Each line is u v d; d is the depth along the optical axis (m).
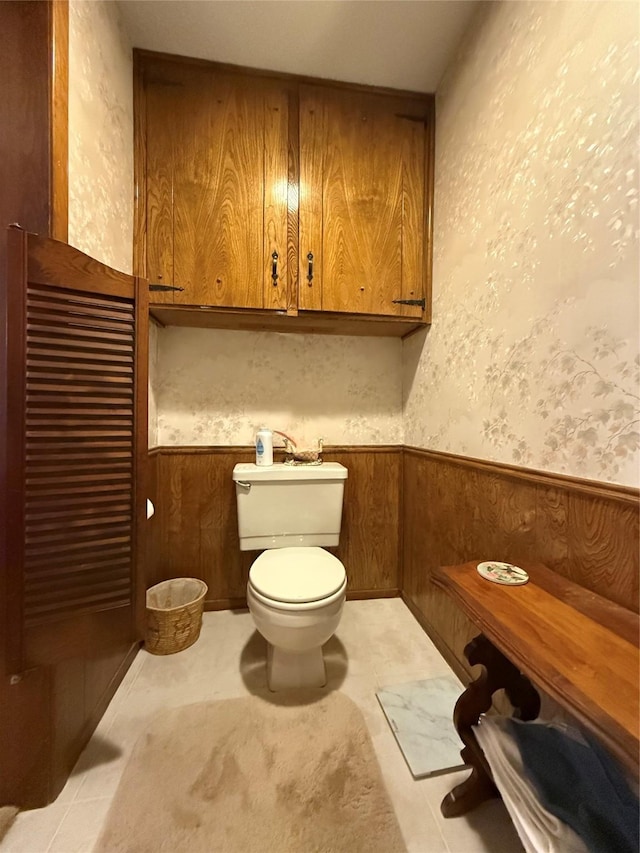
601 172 0.79
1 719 0.87
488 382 1.19
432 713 1.16
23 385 0.83
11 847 0.81
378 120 1.54
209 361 1.77
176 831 0.84
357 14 1.25
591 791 0.71
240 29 1.30
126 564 1.00
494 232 1.16
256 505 1.57
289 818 0.86
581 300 0.84
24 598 0.84
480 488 1.24
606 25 0.77
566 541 0.89
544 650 0.62
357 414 1.90
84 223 1.03
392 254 1.55
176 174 1.41
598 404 0.80
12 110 0.88
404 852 0.80
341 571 1.30
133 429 1.02
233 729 1.10
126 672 1.34
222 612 1.77
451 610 1.40
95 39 1.08
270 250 1.47
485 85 1.20
